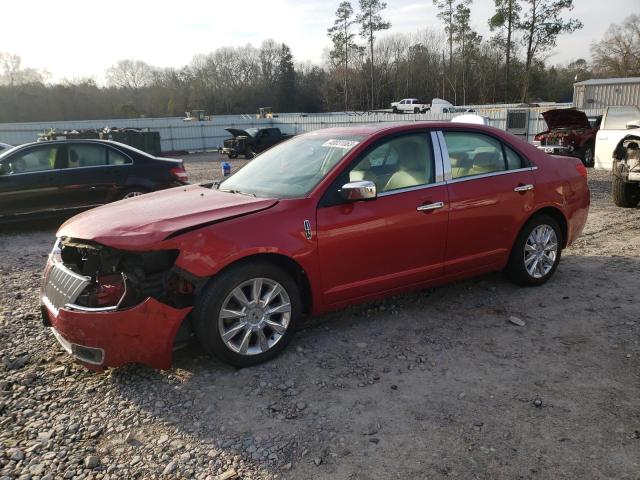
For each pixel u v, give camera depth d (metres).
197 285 3.44
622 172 9.33
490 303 4.86
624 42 64.56
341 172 4.02
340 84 75.94
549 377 3.52
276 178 4.36
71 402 3.32
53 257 3.90
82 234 3.53
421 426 3.00
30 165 8.66
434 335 4.20
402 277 4.32
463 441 2.86
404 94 76.62
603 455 2.71
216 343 3.52
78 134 25.86
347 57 73.00
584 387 3.38
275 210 3.74
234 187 4.53
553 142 17.36
